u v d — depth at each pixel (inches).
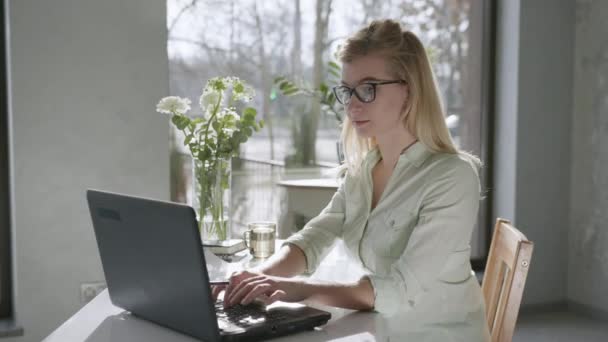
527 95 152.0
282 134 145.3
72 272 117.7
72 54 115.2
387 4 153.6
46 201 115.4
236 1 139.4
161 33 121.0
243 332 47.1
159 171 122.6
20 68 112.1
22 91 112.5
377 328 51.5
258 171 143.3
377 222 62.9
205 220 81.4
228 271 69.1
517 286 58.5
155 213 47.6
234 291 53.1
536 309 156.8
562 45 154.0
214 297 55.7
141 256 50.8
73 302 118.1
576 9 153.9
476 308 58.8
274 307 53.4
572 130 156.7
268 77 143.6
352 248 66.2
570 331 143.6
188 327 48.5
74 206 117.3
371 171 66.7
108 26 117.2
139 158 121.0
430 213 56.7
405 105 60.1
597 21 148.2
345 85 60.1
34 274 115.4
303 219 108.8
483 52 160.6
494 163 159.6
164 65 121.8
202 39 136.9
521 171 152.9
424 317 57.0
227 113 81.7
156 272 49.7
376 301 55.6
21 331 114.7
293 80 146.1
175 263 47.3
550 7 152.2
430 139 60.2
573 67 155.4
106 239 54.5
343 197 70.1
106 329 51.4
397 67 58.6
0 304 120.9
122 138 119.6
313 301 53.9
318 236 67.6
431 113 59.9
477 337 58.6
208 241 81.6
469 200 56.9
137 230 50.2
